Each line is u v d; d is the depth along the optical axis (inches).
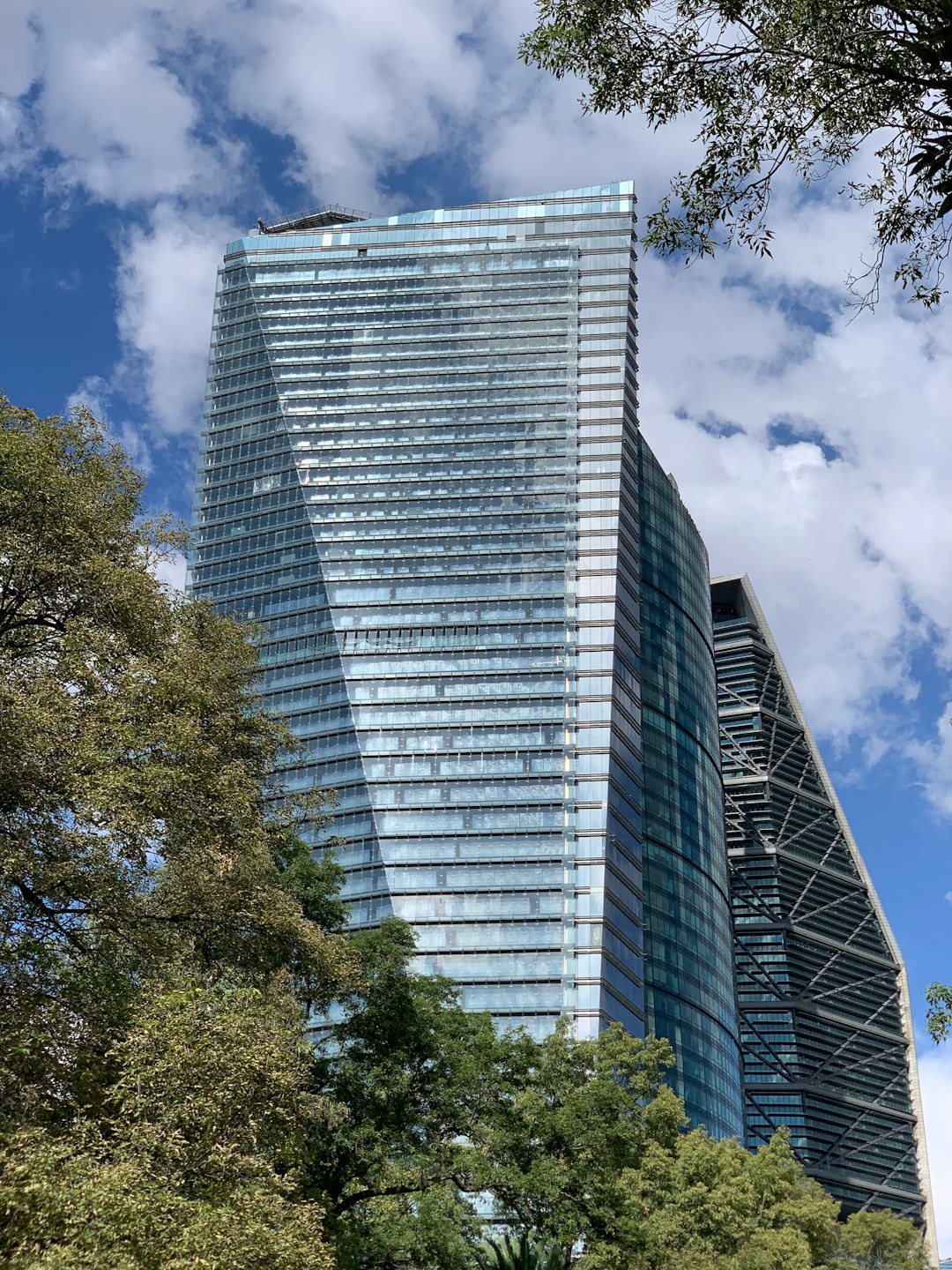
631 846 6958.7
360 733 6909.5
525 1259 2010.3
